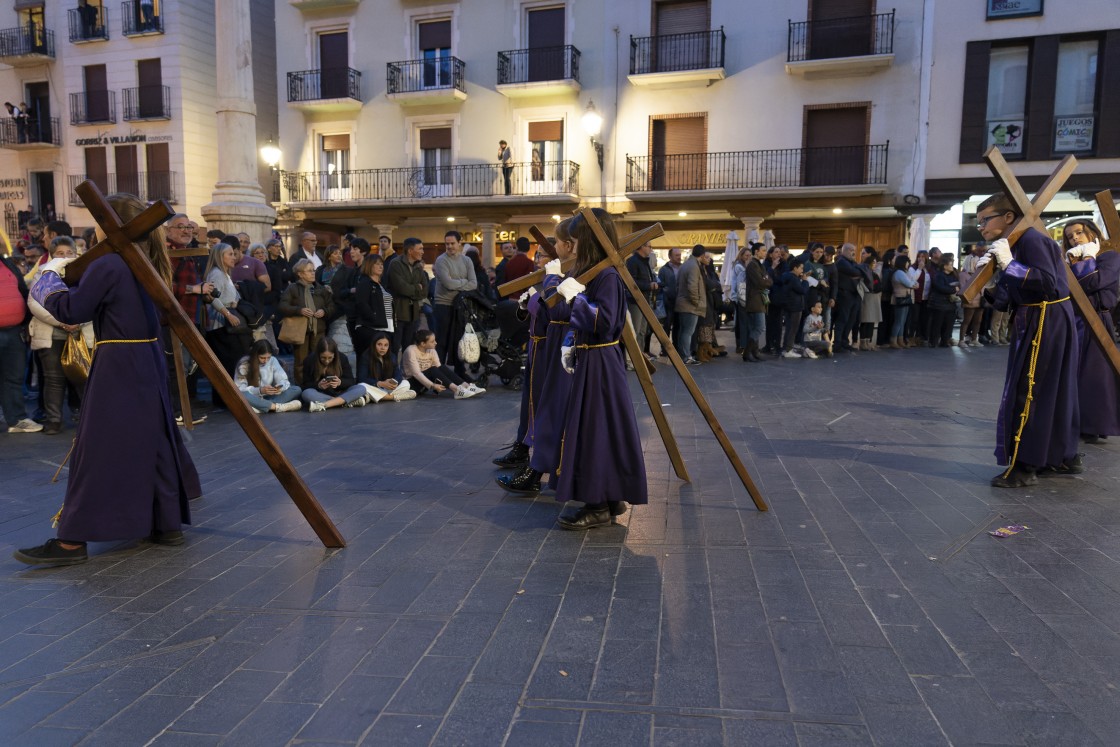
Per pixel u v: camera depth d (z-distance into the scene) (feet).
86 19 85.81
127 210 12.08
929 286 47.19
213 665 8.63
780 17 68.85
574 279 12.74
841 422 22.86
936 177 66.95
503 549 12.23
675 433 21.20
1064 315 14.92
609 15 72.49
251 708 7.74
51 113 88.89
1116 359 15.94
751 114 70.44
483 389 30.09
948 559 11.48
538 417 14.43
